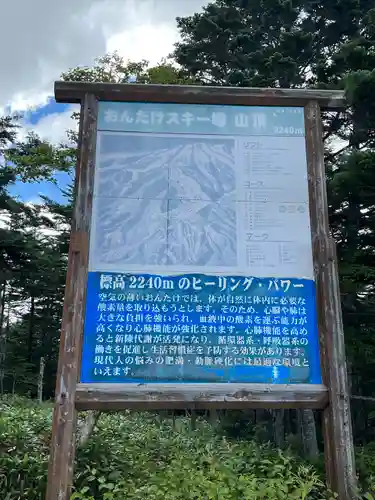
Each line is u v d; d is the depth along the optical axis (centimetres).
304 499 417
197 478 464
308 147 495
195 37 1577
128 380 418
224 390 418
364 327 963
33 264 1964
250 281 455
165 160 483
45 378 2447
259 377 430
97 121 486
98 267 446
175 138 490
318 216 473
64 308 423
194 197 475
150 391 410
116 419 969
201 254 459
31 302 2711
